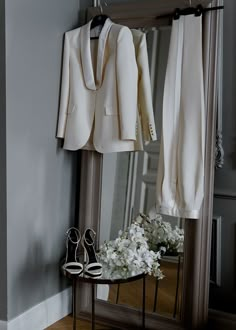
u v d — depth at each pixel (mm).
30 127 2033
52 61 2168
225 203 2133
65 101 2227
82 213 2336
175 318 2107
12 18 1871
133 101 2127
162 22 2121
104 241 2201
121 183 2258
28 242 2062
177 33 2033
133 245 1983
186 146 2004
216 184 2152
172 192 2061
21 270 2021
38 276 2145
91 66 2188
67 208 2367
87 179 2316
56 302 2273
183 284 2082
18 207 1981
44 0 2076
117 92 2150
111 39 2164
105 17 2238
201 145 1985
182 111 2020
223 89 2111
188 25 2016
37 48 2047
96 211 2316
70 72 2227
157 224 2164
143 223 2195
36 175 2096
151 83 2168
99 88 2199
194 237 2041
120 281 1883
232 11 2066
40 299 2166
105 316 2254
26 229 2045
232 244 2125
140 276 1936
